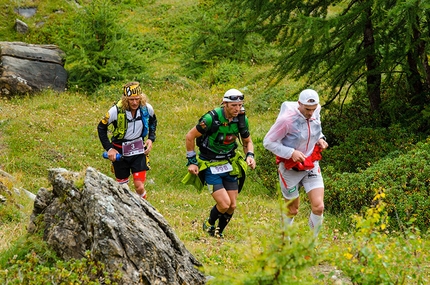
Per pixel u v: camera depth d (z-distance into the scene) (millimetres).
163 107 18906
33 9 26906
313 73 13719
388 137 11977
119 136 8703
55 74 20250
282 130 6828
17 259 5277
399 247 4867
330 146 13344
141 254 4840
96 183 5227
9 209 8352
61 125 15859
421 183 9312
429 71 12430
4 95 19281
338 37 12188
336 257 4449
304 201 10883
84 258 4789
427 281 4887
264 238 3793
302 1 13000
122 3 30156
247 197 11875
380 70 12336
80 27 20859
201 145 7641
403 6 10078
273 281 3670
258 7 13000
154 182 13070
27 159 13219
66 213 5277
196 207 10773
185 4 29672
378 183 9547
